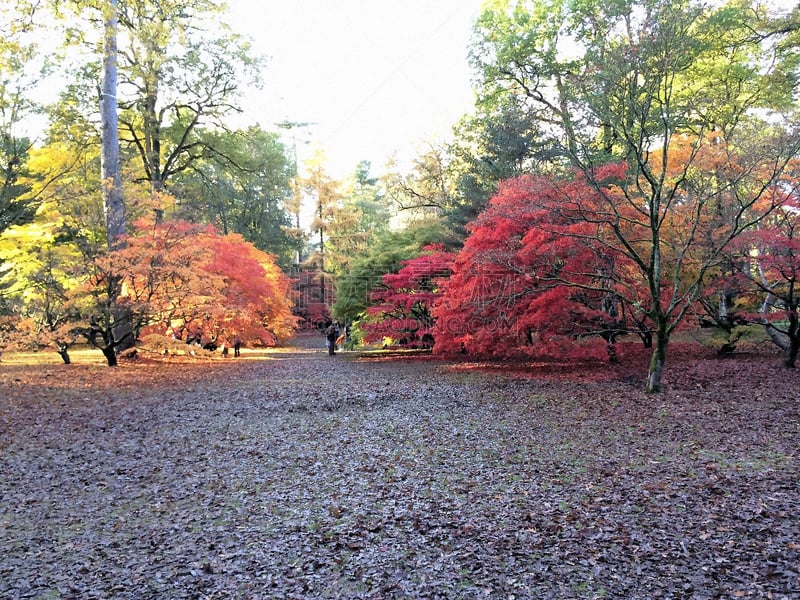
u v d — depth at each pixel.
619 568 5.00
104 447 9.77
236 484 7.80
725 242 12.30
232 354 28.06
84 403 13.56
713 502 6.29
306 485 7.67
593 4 19.11
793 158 12.95
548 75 23.64
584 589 4.70
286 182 36.34
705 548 5.23
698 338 20.61
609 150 20.28
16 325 18.89
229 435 10.51
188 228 20.66
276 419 11.84
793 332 15.03
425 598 4.72
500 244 14.82
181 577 5.25
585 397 12.90
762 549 5.12
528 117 23.12
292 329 37.34
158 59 23.08
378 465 8.42
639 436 9.37
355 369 20.31
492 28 25.66
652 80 12.16
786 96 18.58
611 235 14.80
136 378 17.83
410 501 6.88
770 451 8.09
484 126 26.39
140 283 20.70
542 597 4.62
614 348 17.64
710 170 13.97
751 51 20.81
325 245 39.34
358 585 4.98
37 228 19.55
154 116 28.00
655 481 7.12
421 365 20.97
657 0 12.36
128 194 20.97
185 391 15.41
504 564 5.20
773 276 16.34
